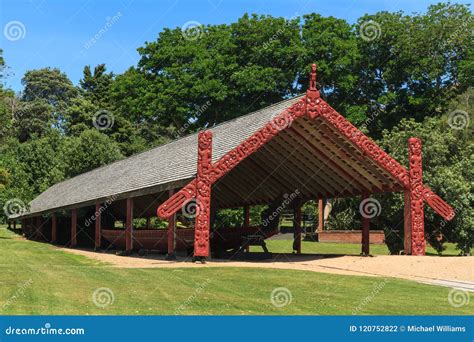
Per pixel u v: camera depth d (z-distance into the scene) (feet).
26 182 195.42
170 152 100.89
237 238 93.15
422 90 176.76
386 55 178.19
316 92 74.79
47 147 223.51
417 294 45.60
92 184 130.00
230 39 176.65
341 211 158.81
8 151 220.23
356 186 90.84
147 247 95.35
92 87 265.34
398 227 99.19
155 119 190.29
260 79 166.09
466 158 99.76
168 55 181.47
